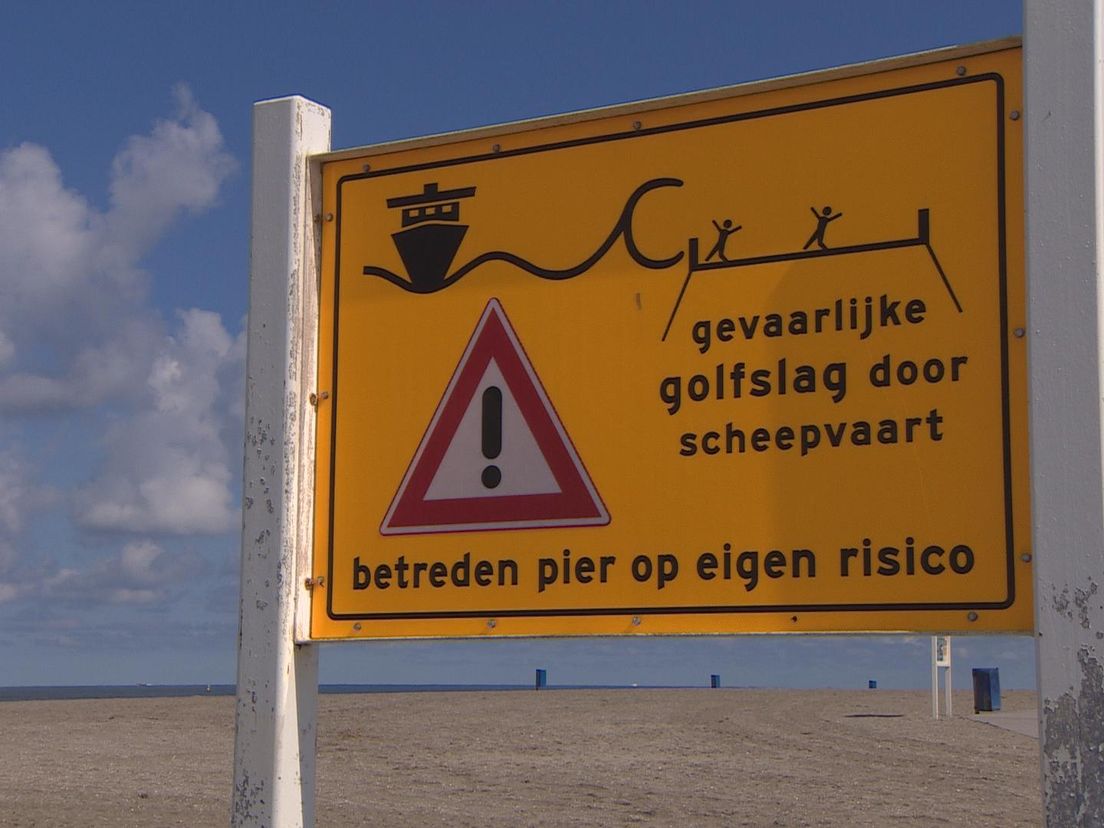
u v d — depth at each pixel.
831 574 4.14
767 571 4.23
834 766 17.41
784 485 4.24
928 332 4.09
